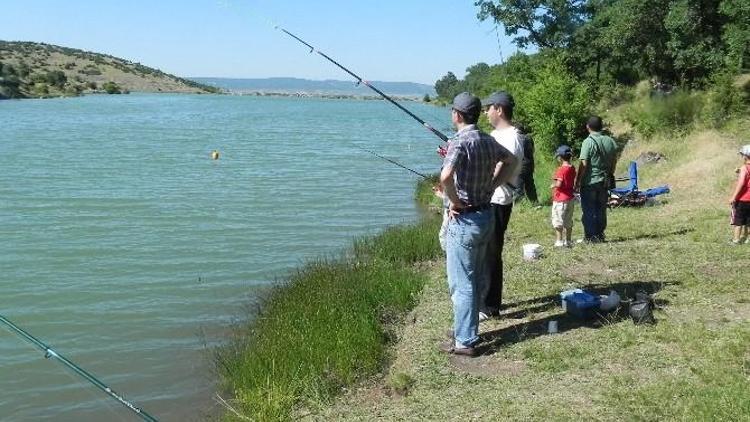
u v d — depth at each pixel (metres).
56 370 8.17
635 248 9.91
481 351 6.55
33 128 52.16
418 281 9.29
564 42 33.78
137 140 43.34
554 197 10.52
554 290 8.09
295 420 5.98
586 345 6.44
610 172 10.60
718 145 17.88
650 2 27.09
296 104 149.38
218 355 8.28
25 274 12.15
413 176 27.42
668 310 7.18
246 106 120.62
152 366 8.23
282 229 16.34
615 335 6.59
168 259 13.30
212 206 19.47
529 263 9.44
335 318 8.16
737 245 9.74
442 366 6.35
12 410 7.23
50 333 9.36
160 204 19.58
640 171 18.59
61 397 7.52
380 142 47.25
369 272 10.30
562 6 33.22
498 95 6.85
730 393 5.21
